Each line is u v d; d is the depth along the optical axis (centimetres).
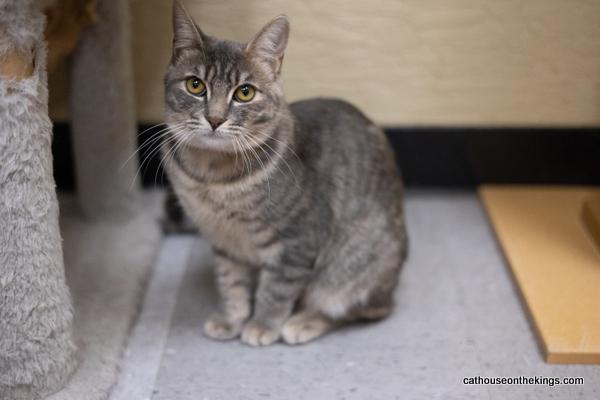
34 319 101
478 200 147
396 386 109
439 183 148
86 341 112
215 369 112
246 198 109
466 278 128
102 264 126
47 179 100
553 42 137
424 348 115
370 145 118
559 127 142
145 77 140
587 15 134
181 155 110
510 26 136
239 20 136
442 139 144
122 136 132
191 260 131
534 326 116
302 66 139
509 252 128
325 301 118
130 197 136
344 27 137
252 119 106
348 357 114
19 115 96
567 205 140
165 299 124
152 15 136
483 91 141
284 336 116
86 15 122
